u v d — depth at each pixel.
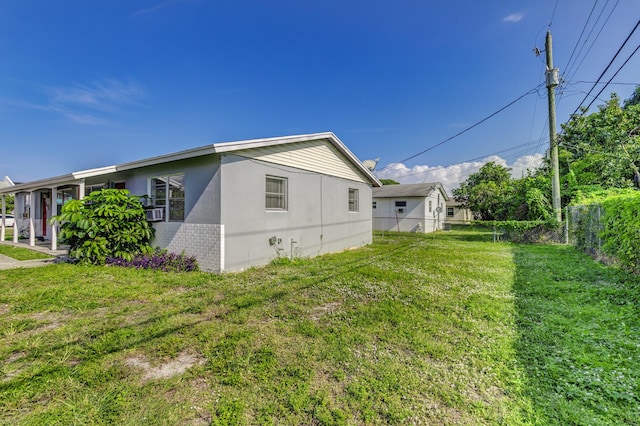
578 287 4.97
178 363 2.66
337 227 10.27
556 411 1.96
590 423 1.83
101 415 1.94
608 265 6.47
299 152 8.41
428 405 2.05
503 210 15.05
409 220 20.28
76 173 7.44
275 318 3.76
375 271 6.57
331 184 9.95
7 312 3.84
